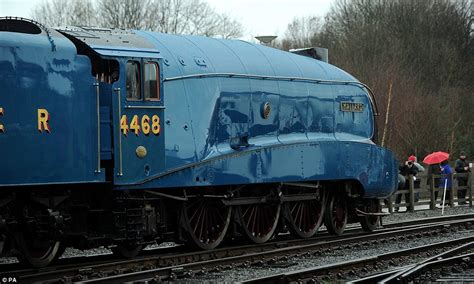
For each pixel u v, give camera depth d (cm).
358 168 2825
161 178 2133
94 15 6919
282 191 2603
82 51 2027
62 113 1889
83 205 2002
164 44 2272
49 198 1903
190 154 2231
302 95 2664
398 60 8619
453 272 1931
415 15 9731
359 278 1839
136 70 2088
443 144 7456
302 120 2658
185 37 2419
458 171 4725
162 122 2136
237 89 2425
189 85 2264
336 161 2730
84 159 1931
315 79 2736
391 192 3022
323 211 2758
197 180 2242
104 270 1873
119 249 2108
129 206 2064
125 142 2038
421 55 9425
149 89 2111
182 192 2244
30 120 1823
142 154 2075
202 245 2303
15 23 1883
